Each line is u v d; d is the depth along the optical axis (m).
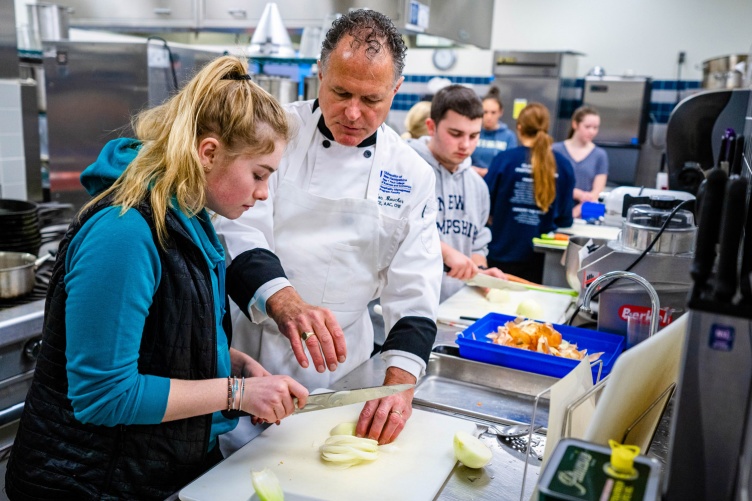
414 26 3.73
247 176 1.06
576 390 0.96
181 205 1.03
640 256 1.64
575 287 2.23
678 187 2.83
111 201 1.01
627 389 0.85
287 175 1.57
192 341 1.07
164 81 2.92
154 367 1.06
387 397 1.26
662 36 5.92
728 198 0.65
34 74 3.37
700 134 2.77
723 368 0.68
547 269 2.98
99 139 2.97
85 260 0.95
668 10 5.87
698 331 0.68
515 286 1.99
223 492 1.02
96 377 0.95
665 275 1.65
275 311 1.30
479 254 2.71
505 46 6.43
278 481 1.04
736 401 0.68
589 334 1.71
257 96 1.04
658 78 5.98
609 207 3.66
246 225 1.47
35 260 1.95
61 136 3.00
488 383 1.58
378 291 1.70
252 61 3.07
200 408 1.04
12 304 1.83
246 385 1.08
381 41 1.35
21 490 1.10
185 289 1.05
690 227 1.67
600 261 1.72
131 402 0.98
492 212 3.64
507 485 1.09
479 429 1.29
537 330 1.67
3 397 1.76
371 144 1.60
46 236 2.42
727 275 0.67
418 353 1.40
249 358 1.36
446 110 2.45
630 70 5.79
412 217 1.61
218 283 1.18
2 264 1.99
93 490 1.07
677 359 1.00
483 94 6.49
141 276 0.97
